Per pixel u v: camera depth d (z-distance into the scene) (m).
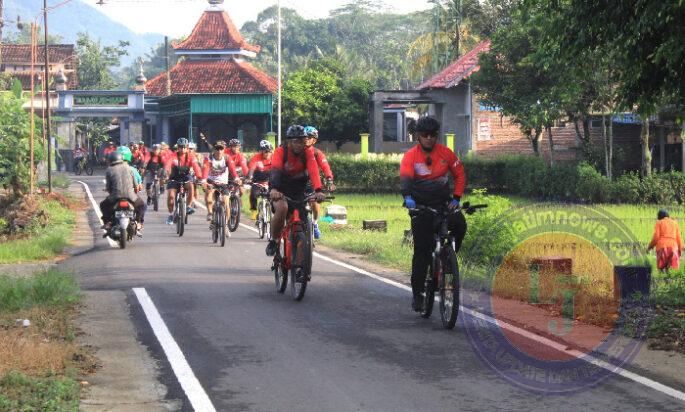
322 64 62.44
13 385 7.07
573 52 11.88
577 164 39.41
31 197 28.06
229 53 62.19
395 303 11.32
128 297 11.78
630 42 10.98
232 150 20.27
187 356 8.37
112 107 64.06
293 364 8.05
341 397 7.00
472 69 49.19
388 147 54.09
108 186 18.20
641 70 11.42
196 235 21.52
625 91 12.07
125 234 18.05
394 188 43.41
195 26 63.94
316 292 12.26
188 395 7.07
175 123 64.38
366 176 43.16
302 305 11.16
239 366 7.98
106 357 8.35
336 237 21.14
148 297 11.73
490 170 43.16
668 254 16.45
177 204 21.44
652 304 10.67
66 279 12.09
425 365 7.97
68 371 7.61
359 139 59.31
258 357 8.32
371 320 10.12
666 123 41.28
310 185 16.25
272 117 58.81
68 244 20.31
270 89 58.84
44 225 24.34
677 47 10.27
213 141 61.94
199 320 10.13
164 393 7.16
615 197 34.56
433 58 68.19
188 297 11.77
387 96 53.78
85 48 94.62
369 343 8.88
